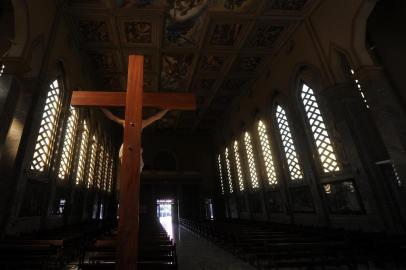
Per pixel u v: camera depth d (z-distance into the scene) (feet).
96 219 54.75
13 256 15.11
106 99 14.39
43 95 26.25
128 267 10.22
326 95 30.22
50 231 26.50
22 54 22.47
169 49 42.83
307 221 35.40
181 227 73.46
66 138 36.45
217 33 39.27
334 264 17.60
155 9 33.65
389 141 23.27
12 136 22.52
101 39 38.81
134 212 11.05
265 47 42.65
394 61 25.16
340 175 29.27
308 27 34.55
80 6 32.01
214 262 24.61
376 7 27.20
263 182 48.98
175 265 12.31
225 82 54.95
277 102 44.06
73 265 22.44
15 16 23.07
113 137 76.13
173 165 87.20
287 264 17.67
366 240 19.53
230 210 70.90
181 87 56.80
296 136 37.14
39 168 28.43
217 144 82.89
